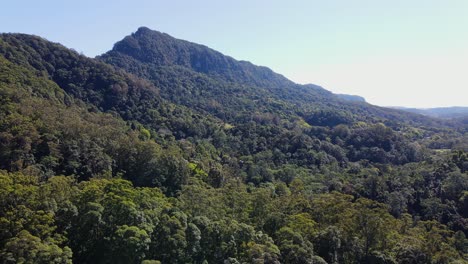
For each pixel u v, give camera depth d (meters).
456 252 55.78
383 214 58.34
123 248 43.16
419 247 54.09
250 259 44.56
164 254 45.12
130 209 47.31
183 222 48.66
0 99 81.56
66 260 39.53
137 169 82.31
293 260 46.53
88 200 49.84
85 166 74.44
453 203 79.75
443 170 92.50
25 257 38.31
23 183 50.50
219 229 49.44
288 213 60.69
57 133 77.25
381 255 51.84
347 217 56.53
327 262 50.66
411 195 85.69
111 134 89.19
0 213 43.75
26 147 70.31
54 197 49.25
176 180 81.00
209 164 104.25
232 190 69.06
